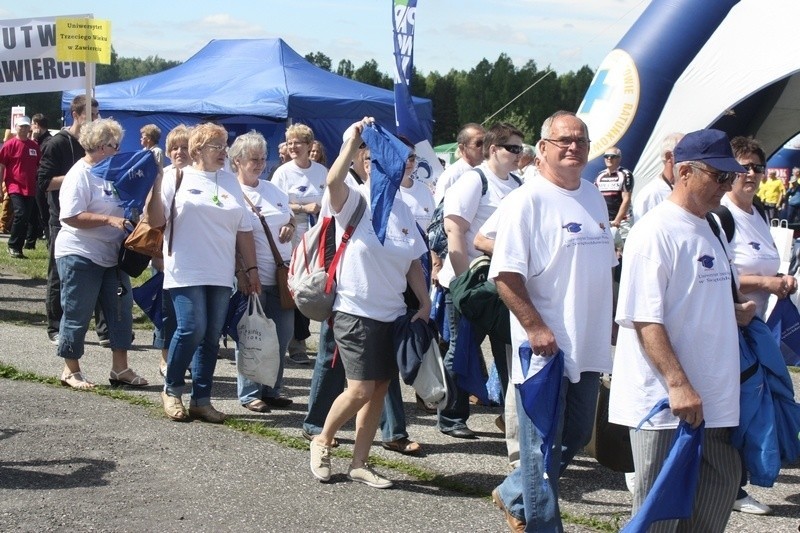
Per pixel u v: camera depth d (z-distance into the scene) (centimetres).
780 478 572
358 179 538
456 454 590
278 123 1720
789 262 956
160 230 628
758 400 369
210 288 618
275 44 1847
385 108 1712
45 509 465
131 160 605
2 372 727
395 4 855
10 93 1198
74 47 1012
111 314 703
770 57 1433
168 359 625
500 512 489
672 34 1472
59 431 591
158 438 588
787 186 2698
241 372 642
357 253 499
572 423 420
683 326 356
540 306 414
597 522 479
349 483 524
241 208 625
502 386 582
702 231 360
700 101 1471
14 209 1512
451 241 580
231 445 582
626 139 1488
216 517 467
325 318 516
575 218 414
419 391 499
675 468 346
